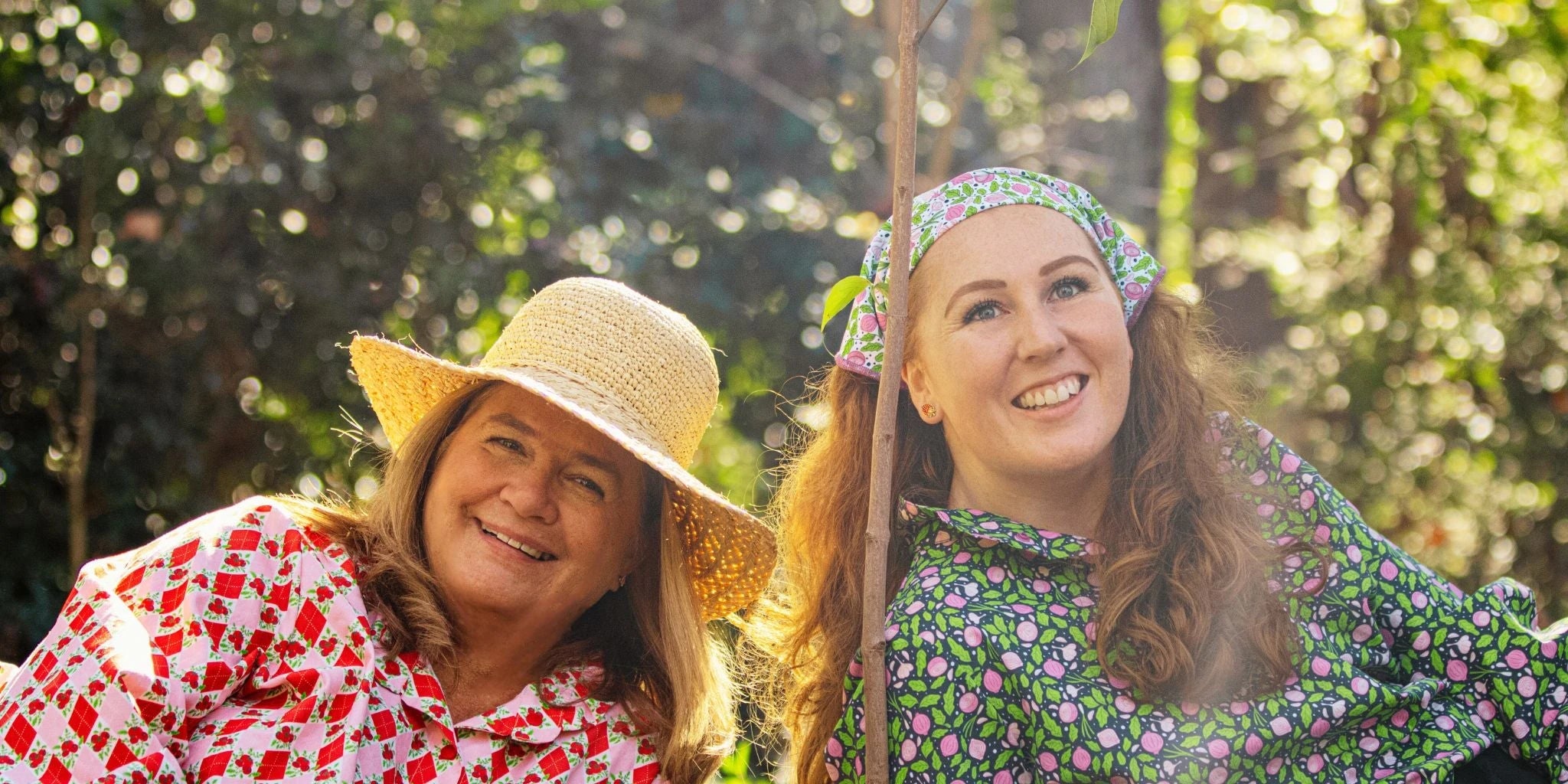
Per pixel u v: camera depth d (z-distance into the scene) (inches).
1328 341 263.6
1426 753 98.0
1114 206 234.5
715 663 116.3
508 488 104.1
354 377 209.5
